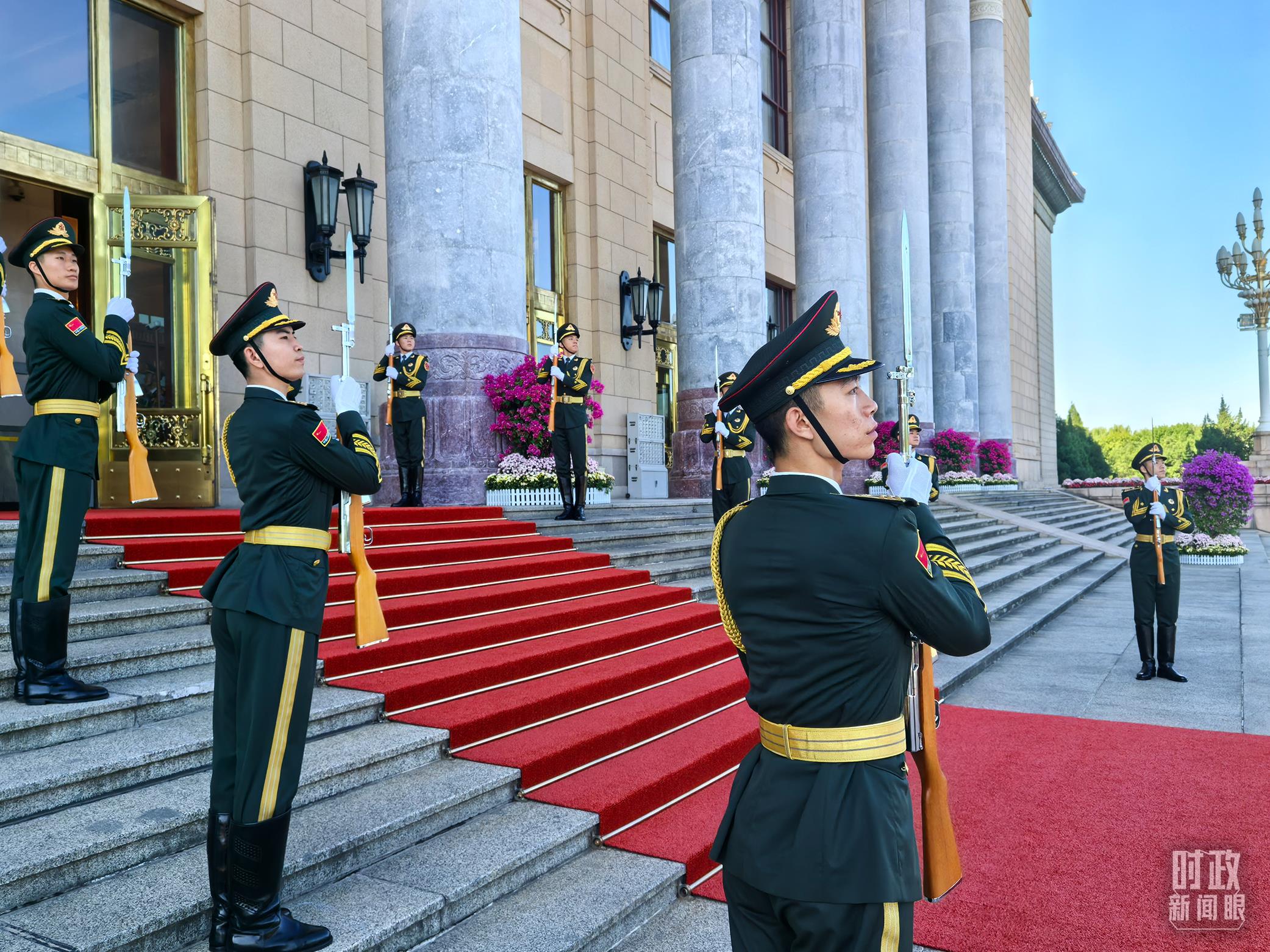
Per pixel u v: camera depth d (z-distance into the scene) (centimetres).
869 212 2230
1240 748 593
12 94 926
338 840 338
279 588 287
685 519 1079
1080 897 376
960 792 512
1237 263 2953
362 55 1239
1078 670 839
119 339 419
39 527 382
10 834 306
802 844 179
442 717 459
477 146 983
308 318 1145
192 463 956
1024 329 3938
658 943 345
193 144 1068
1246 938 338
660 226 1888
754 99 1427
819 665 185
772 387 201
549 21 1600
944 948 336
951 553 190
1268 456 2956
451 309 979
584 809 411
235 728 287
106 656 422
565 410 946
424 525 775
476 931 324
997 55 3042
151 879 302
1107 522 2530
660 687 589
